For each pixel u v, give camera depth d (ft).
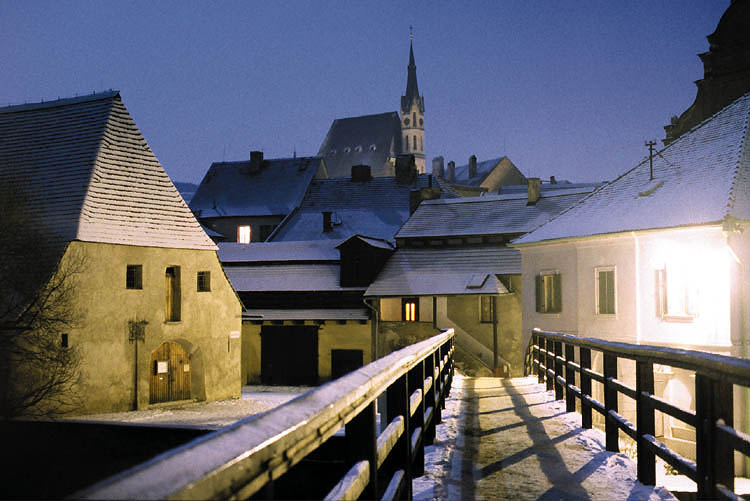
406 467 14.14
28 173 92.22
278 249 145.89
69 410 77.71
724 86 88.94
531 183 136.36
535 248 87.92
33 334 75.41
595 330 75.87
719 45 89.40
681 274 65.36
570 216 85.30
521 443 25.55
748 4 87.20
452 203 143.54
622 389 21.91
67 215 84.12
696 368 13.94
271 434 5.43
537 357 55.88
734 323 60.64
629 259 71.36
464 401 40.93
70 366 77.20
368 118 444.55
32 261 79.25
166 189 97.35
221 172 212.84
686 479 30.53
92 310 81.76
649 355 17.80
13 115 102.83
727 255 61.21
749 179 65.82
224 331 99.09
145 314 87.86
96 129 95.91
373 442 9.69
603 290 75.10
